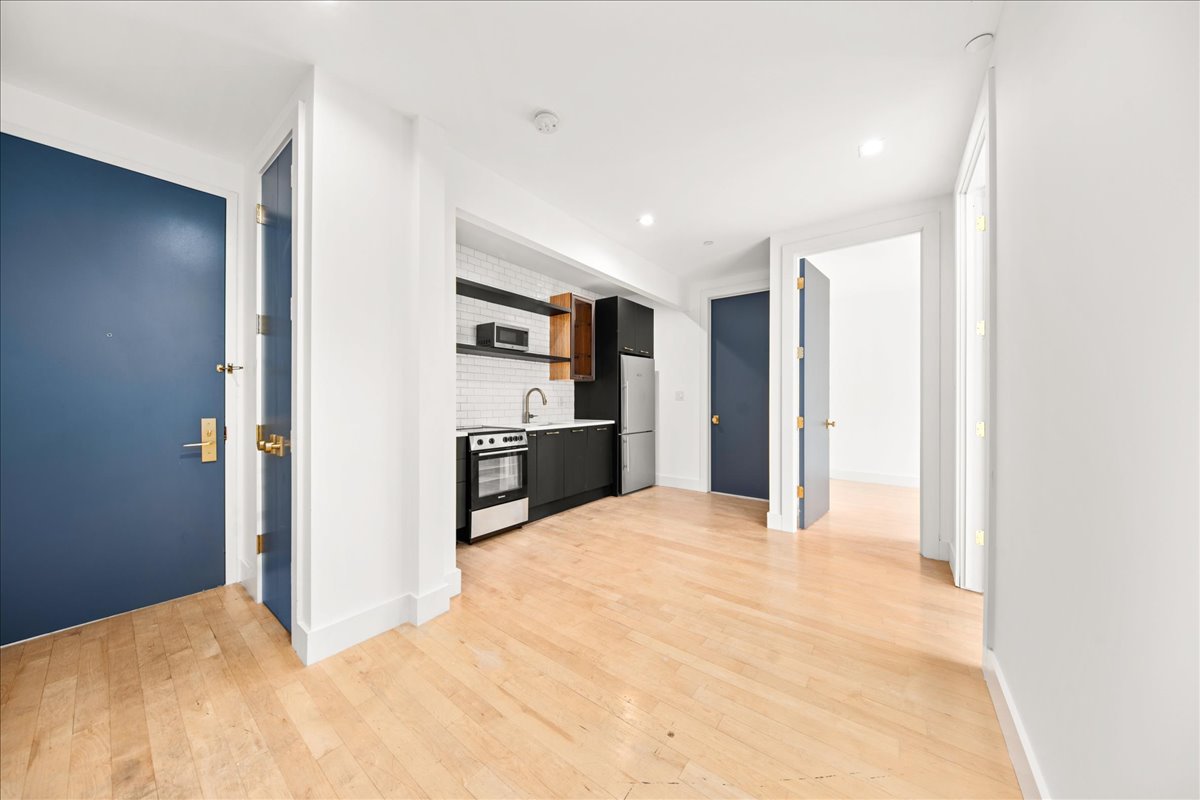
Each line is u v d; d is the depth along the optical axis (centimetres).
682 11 151
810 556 301
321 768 126
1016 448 134
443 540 224
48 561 195
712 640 195
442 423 223
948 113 207
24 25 152
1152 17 67
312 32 159
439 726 143
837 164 254
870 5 149
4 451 185
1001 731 140
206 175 238
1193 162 58
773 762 129
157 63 173
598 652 185
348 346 188
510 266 430
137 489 219
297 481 182
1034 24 120
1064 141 101
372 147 196
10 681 163
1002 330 151
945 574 270
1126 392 75
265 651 184
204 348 239
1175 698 61
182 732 139
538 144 235
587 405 512
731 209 316
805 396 362
